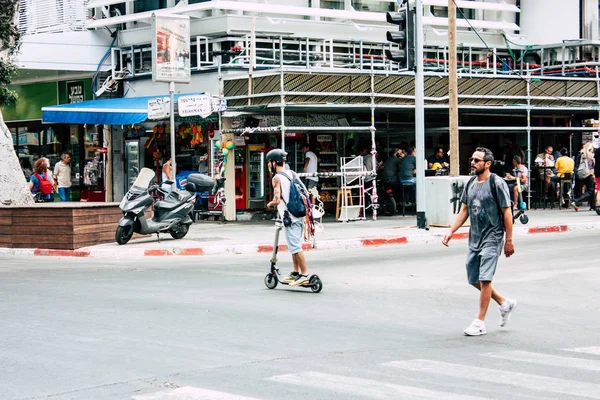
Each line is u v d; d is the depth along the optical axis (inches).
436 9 1238.3
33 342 375.9
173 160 829.2
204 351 357.4
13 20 973.8
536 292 530.9
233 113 990.4
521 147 1231.5
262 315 445.1
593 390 294.7
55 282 572.1
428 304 486.0
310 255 731.4
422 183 871.1
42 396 290.2
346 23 1128.8
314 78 909.8
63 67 1135.6
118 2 1119.6
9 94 968.3
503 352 358.6
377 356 348.5
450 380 307.4
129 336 388.8
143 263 691.4
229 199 1003.3
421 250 757.3
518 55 1277.1
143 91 1135.6
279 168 522.9
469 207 403.2
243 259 713.6
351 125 1058.1
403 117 1108.5
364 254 732.0
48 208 769.6
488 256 395.5
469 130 1096.2
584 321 439.2
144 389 296.8
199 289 536.4
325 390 293.0
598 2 1290.6
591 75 1184.8
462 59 1156.5
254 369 325.1
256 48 1051.9
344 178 970.7
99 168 1208.8
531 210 1090.7
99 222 788.0
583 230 898.1
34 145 1293.1
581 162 1064.8
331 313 453.7
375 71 944.3
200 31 1071.6
